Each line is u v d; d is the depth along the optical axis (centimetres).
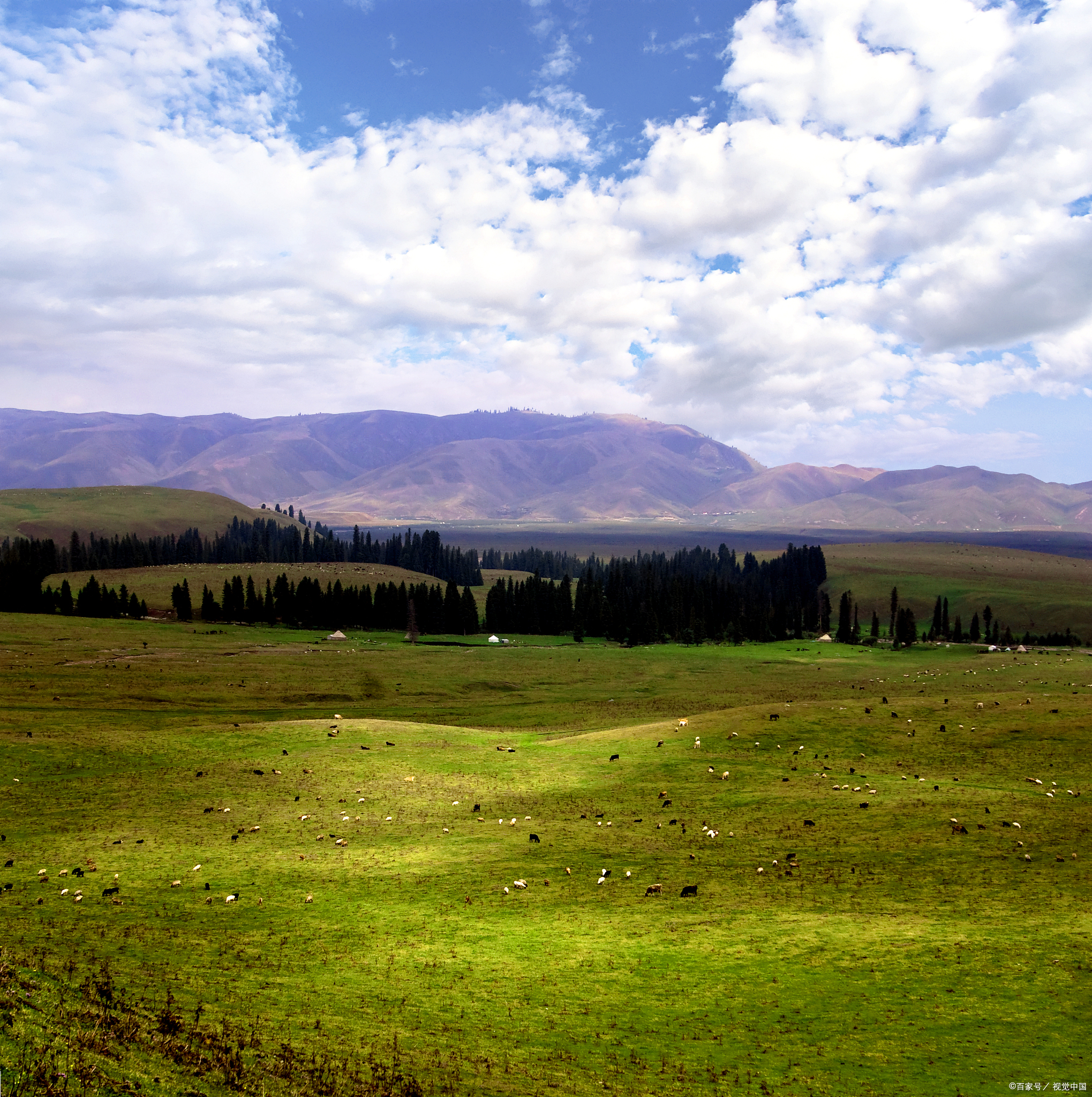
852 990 2506
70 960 2559
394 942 2995
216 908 3309
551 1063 2119
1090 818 4084
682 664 16425
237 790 5322
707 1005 2473
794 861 3819
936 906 3161
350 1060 2062
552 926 3153
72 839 4269
